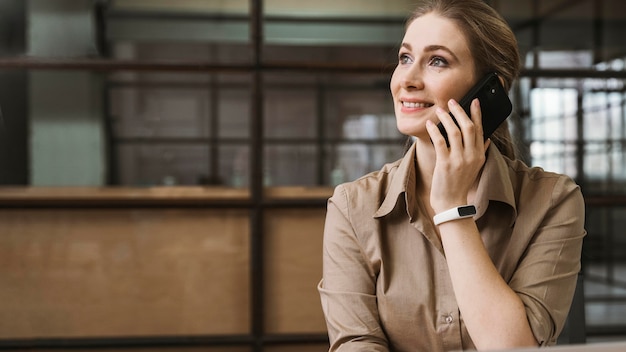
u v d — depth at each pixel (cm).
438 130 108
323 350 284
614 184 427
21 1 369
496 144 126
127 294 280
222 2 554
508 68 117
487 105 112
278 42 538
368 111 1022
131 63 279
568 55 360
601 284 536
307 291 285
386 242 116
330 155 1023
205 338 281
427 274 112
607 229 585
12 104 442
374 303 115
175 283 281
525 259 110
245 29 576
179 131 966
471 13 113
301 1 485
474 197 117
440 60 113
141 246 280
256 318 280
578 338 130
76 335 278
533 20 364
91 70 278
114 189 278
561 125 341
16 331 277
